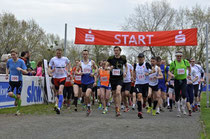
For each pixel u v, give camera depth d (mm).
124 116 8320
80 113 9000
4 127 5660
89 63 8828
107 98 9547
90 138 4652
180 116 8578
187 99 8977
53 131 5270
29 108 10164
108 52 54312
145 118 7840
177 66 8820
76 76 9797
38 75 13312
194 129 5855
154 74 8953
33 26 47219
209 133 5352
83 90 8844
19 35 43938
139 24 39438
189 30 13055
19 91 8242
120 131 5387
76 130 5410
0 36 42719
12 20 43312
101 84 9078
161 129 5754
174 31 13312
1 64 11969
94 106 12414
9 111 8984
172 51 39406
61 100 8672
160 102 10461
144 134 5125
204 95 25766
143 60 8445
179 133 5309
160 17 39375
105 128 5707
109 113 9250
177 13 40469
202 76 11500
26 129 5457
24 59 11883
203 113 9742
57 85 9094
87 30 13617
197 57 42688
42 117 7473
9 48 43469
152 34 13492
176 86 8867
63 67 9031
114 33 13633
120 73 7977
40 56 50188
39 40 48312
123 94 10023
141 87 8227
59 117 7547
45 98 12914
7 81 10125
